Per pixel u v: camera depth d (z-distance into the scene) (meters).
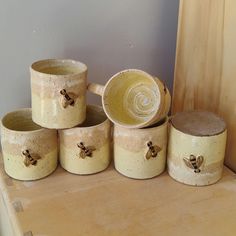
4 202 0.68
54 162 0.71
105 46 0.81
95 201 0.64
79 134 0.67
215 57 0.73
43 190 0.66
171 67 0.90
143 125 0.65
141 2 0.81
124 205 0.63
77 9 0.76
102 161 0.71
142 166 0.68
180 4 0.78
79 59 0.80
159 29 0.85
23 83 0.77
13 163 0.67
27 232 0.56
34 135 0.66
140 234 0.56
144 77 0.68
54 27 0.75
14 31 0.73
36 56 0.76
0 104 0.77
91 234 0.56
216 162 0.67
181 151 0.67
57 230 0.57
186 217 0.60
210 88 0.76
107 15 0.79
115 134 0.70
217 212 0.62
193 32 0.76
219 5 0.70
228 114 0.73
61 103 0.65
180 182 0.69
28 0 0.72
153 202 0.64
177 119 0.70
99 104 0.85
